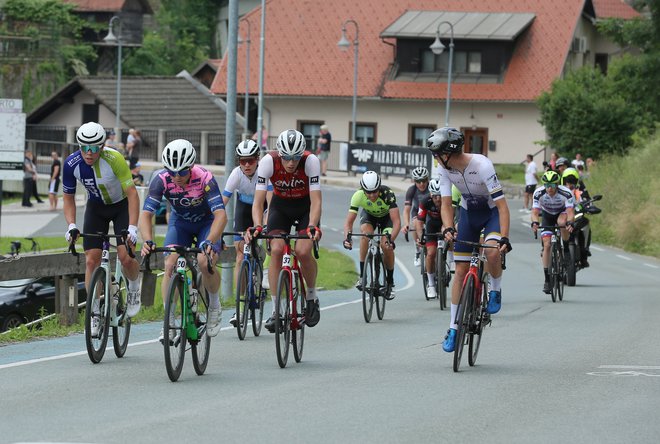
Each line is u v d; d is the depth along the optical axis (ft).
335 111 440.86
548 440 54.49
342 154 374.22
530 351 87.20
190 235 78.38
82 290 119.55
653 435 55.77
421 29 424.87
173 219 77.77
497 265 77.61
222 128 469.57
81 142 74.49
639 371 76.74
